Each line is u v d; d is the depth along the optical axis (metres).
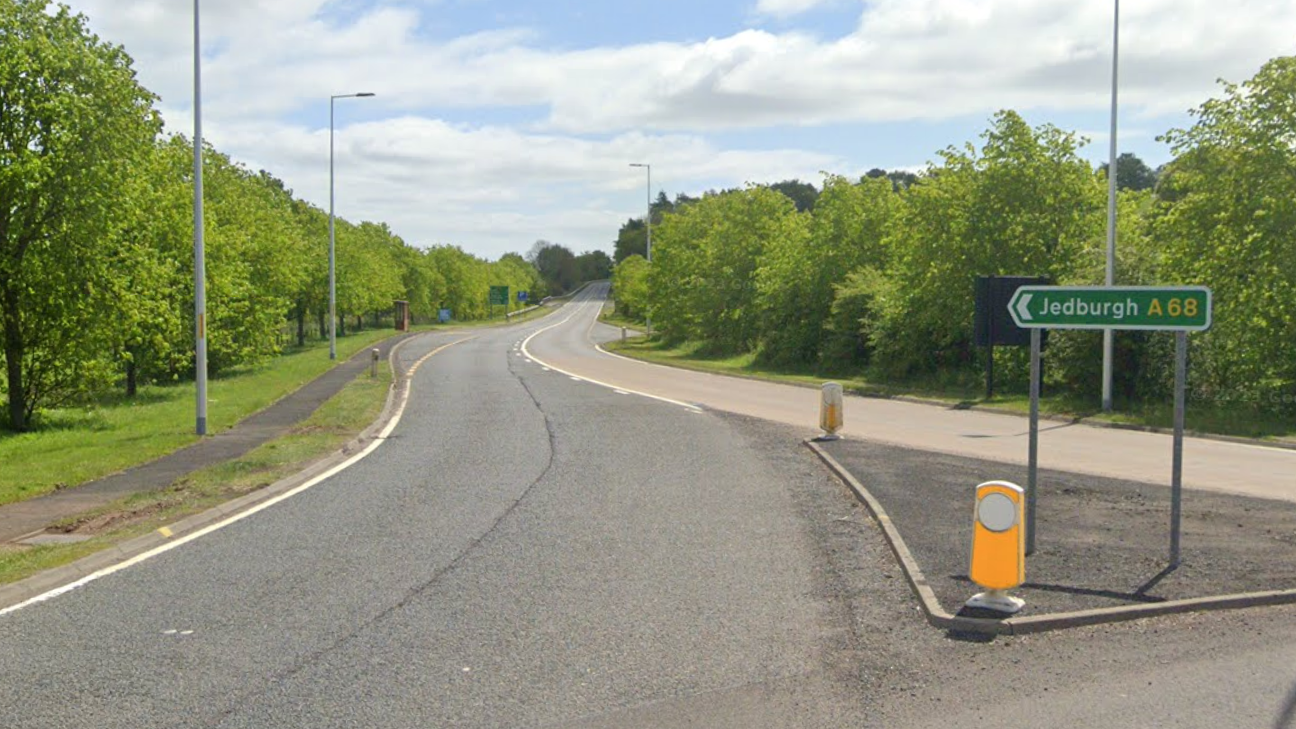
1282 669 6.14
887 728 5.35
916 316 33.34
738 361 49.34
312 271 60.47
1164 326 8.42
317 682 6.11
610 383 34.44
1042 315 8.98
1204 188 23.09
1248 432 19.48
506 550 9.73
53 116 21.95
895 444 17.89
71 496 12.88
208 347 36.12
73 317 23.39
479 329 91.94
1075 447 17.75
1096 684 5.94
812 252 44.09
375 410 24.03
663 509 11.88
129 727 5.42
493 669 6.34
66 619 7.48
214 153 43.41
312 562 9.28
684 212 70.00
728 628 7.16
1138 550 9.10
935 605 7.45
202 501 12.38
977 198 31.12
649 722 5.46
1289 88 21.72
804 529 10.67
